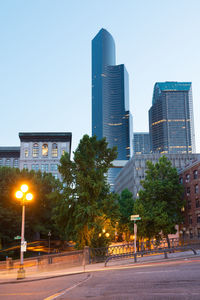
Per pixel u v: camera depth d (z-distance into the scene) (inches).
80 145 1408.7
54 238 3152.1
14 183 2299.5
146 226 1672.0
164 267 610.5
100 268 815.7
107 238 1248.8
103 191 1416.1
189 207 1941.4
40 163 5142.7
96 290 385.7
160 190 1699.1
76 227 1250.0
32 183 2390.5
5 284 644.1
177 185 1790.1
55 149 5211.6
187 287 343.0
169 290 333.4
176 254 984.9
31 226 2437.3
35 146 5211.6
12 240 2322.8
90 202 1304.1
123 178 4879.4
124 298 306.5
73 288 428.5
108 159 1422.2
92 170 1307.8
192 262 677.9
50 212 2496.3
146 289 353.7
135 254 880.3
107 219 1321.4
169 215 1705.2
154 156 3986.2
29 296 388.5
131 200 2596.0
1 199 2249.0
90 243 1246.3
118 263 908.6
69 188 1337.4
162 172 1813.5
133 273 547.8
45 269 933.8
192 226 1876.2
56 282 550.6
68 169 1365.7
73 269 884.0
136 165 3937.0
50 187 2519.7
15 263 1181.1
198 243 1168.2
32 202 2361.0
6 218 2183.8
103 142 1427.2
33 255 2450.8
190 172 1923.0
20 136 5191.9
